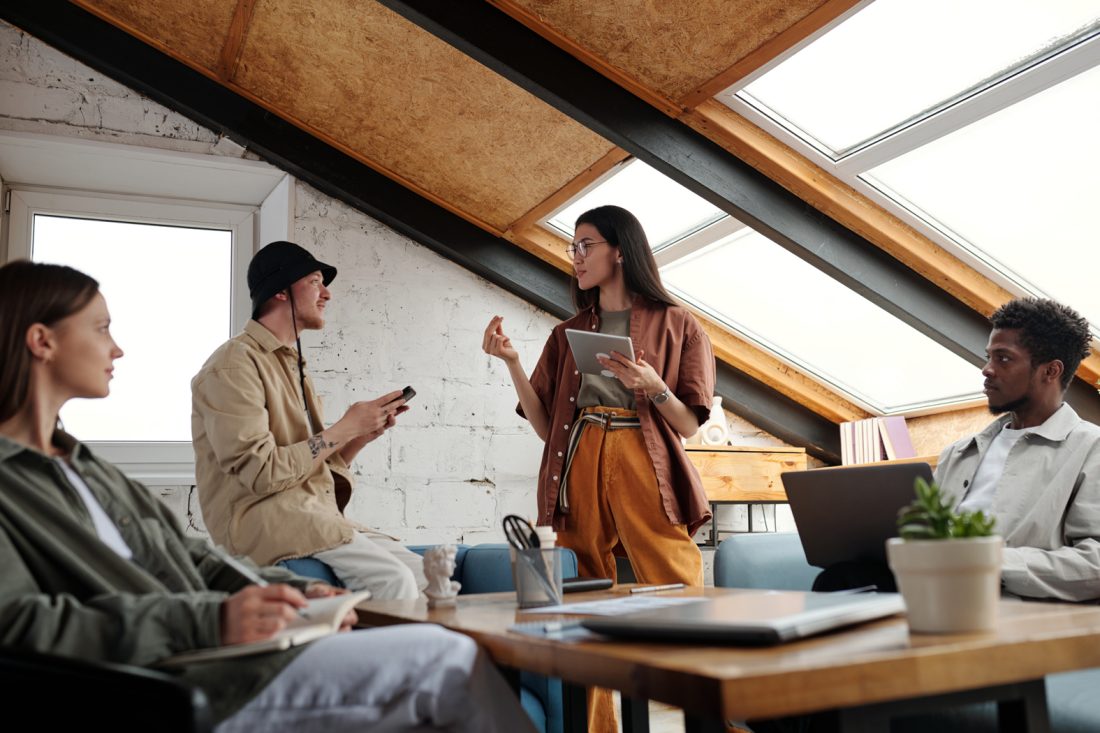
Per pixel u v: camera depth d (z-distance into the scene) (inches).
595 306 103.1
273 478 87.7
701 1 95.8
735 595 55.3
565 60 109.5
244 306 144.5
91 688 33.5
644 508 93.0
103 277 139.3
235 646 42.3
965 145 108.1
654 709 126.6
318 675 42.5
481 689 43.2
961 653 31.8
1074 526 67.7
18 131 129.1
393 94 126.0
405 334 147.9
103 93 134.6
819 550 67.9
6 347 49.8
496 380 153.4
